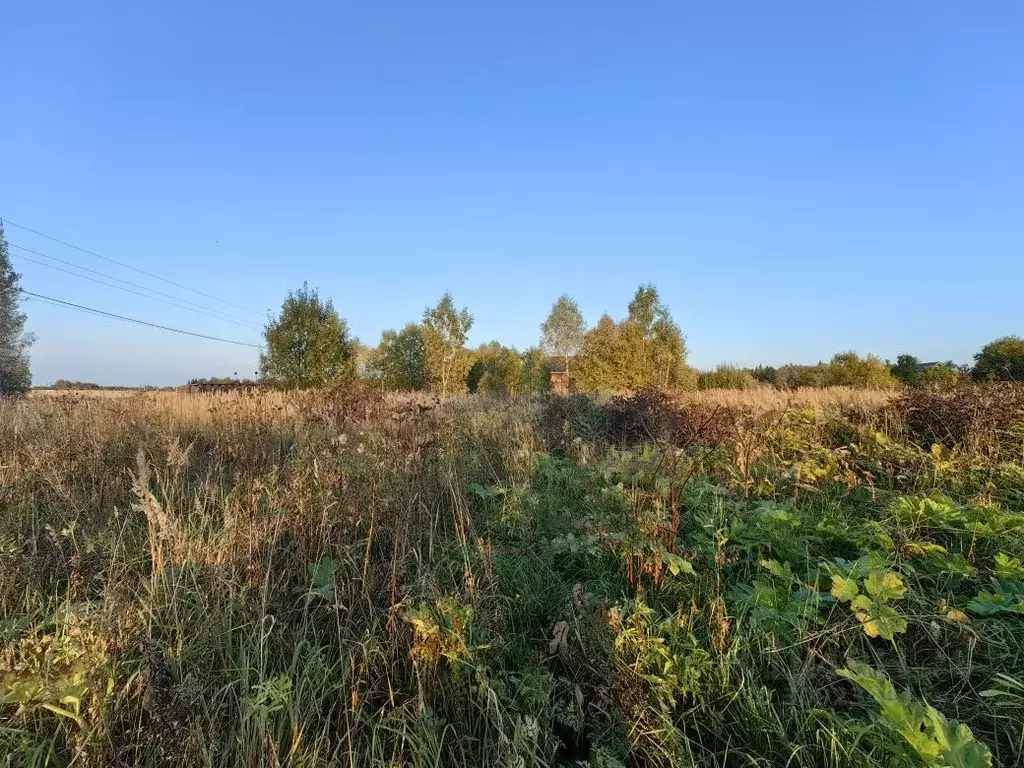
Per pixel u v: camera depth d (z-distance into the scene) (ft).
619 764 5.93
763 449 17.35
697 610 8.50
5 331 69.00
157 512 8.97
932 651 7.52
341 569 9.29
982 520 10.64
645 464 14.11
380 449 14.39
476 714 6.84
